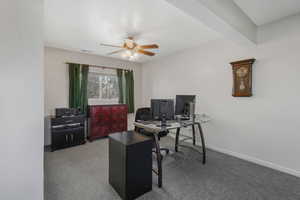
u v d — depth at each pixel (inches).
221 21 66.2
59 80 143.7
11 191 36.9
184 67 148.2
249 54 101.3
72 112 135.9
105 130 157.9
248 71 99.8
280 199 65.7
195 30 102.4
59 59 143.1
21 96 37.7
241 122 107.2
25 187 39.0
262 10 78.5
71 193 69.7
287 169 86.5
